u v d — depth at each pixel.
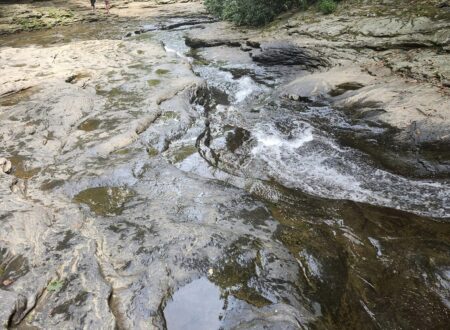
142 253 4.47
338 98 9.13
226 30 16.73
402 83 8.67
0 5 23.81
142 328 3.56
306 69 11.76
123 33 19.34
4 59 13.17
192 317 3.78
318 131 7.98
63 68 11.83
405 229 5.15
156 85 10.11
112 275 4.17
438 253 4.66
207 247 4.54
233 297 3.97
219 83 11.70
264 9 16.06
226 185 5.99
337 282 4.28
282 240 4.83
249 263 4.37
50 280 4.06
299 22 14.16
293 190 6.12
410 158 6.71
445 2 11.05
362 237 5.02
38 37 19.08
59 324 3.55
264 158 7.09
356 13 12.91
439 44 9.59
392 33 10.78
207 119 8.58
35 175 6.32
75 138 7.46
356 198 5.89
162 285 4.05
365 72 9.79
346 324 3.83
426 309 3.97
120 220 5.14
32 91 9.85
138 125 7.80
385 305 4.04
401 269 4.48
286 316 3.65
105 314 3.64
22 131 7.81
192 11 25.02
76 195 5.81
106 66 12.02
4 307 3.59
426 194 5.86
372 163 6.71
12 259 4.36
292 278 4.23
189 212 5.30
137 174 6.27
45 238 4.72
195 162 6.84
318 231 5.08
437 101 7.50
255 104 10.02
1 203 5.34
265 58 12.55
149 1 29.28
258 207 5.46
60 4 27.09
